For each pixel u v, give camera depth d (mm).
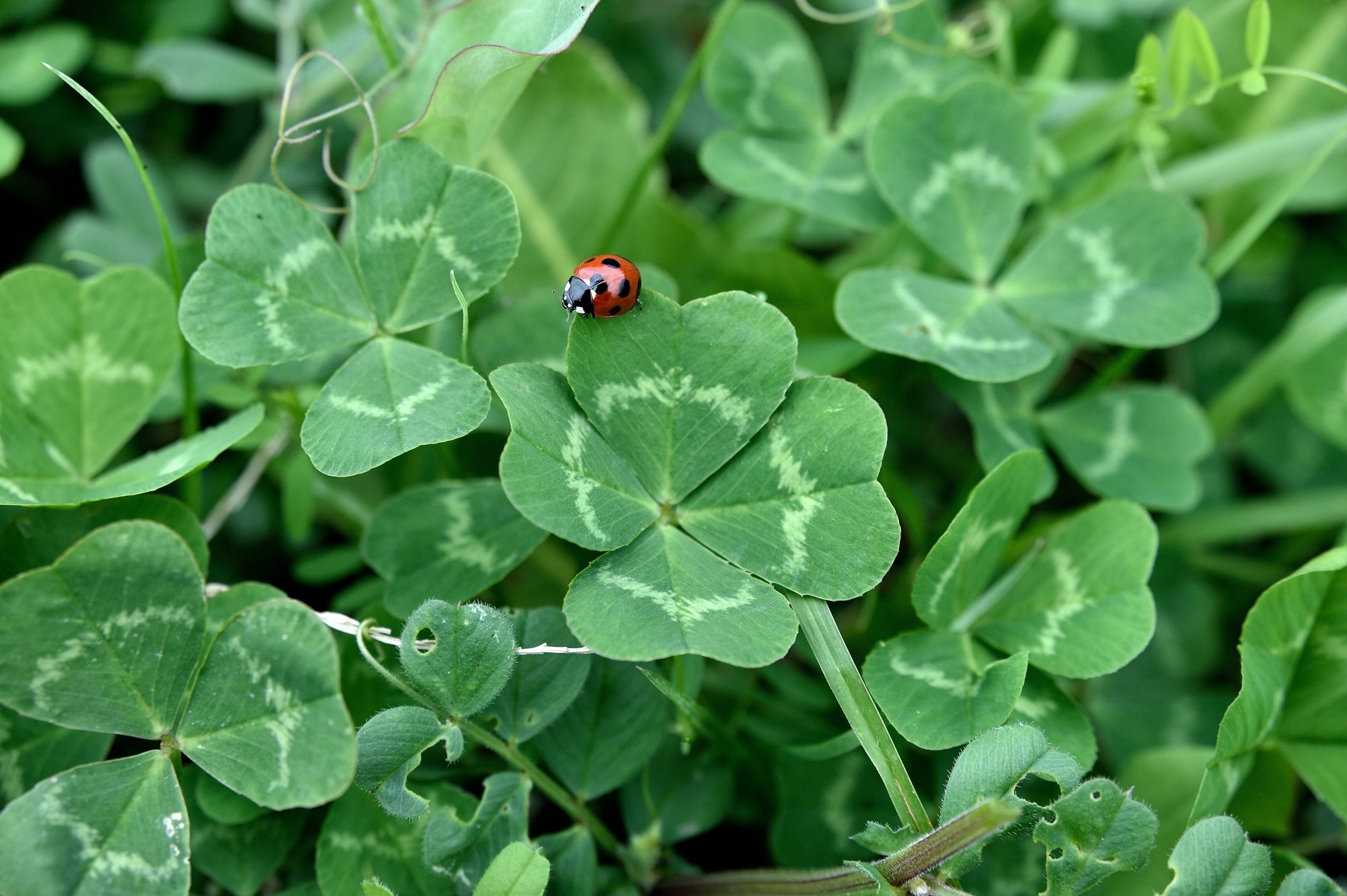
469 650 250
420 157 265
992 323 287
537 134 315
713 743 276
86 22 340
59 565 247
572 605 248
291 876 269
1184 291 287
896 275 287
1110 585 264
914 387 336
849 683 256
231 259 262
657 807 273
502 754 258
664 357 259
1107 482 297
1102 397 304
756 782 283
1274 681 264
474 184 264
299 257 265
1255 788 280
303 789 242
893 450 327
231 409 309
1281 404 332
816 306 301
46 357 271
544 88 313
